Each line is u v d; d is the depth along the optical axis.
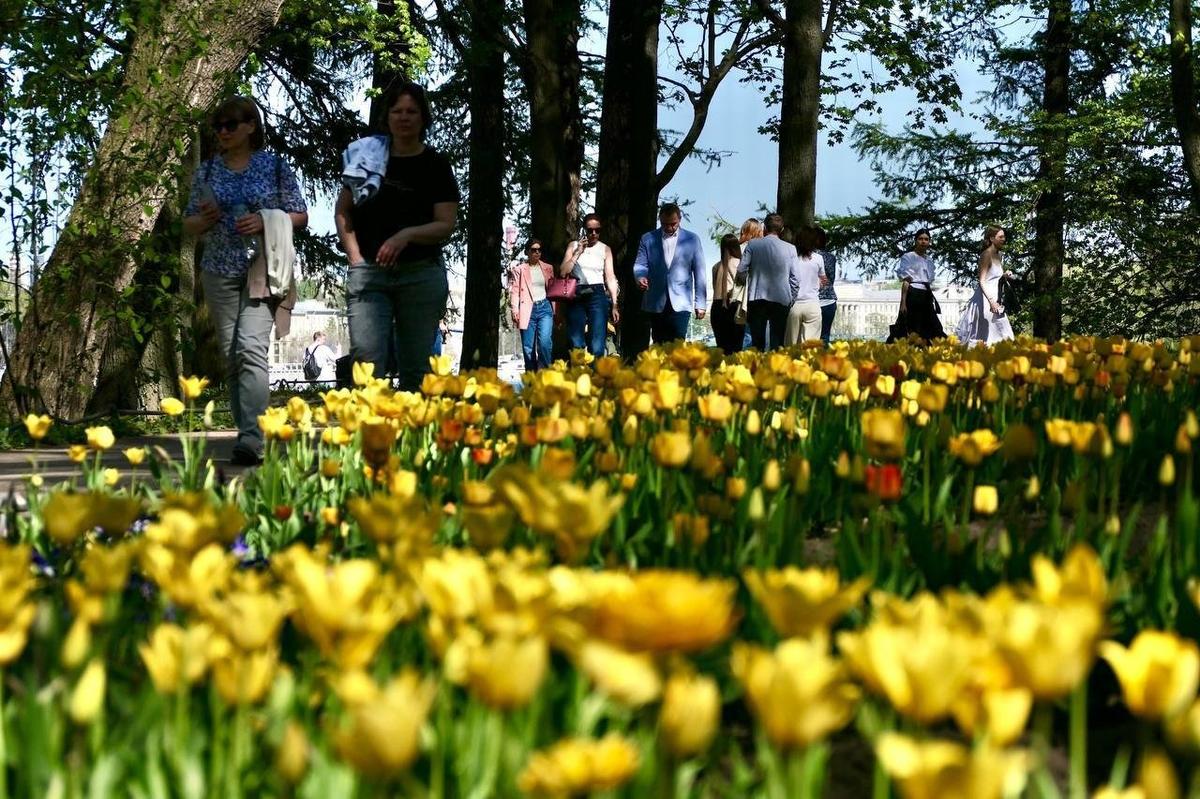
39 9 11.84
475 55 22.59
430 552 1.97
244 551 3.52
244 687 1.50
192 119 12.63
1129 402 5.79
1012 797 1.32
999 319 19.16
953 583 2.88
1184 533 2.97
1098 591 1.55
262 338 7.84
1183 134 22.41
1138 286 33.94
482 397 4.93
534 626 1.48
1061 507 4.27
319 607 1.45
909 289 20.27
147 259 12.81
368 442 3.34
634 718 2.00
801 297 15.42
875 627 1.25
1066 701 2.52
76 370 12.96
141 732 1.74
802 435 4.70
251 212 7.84
